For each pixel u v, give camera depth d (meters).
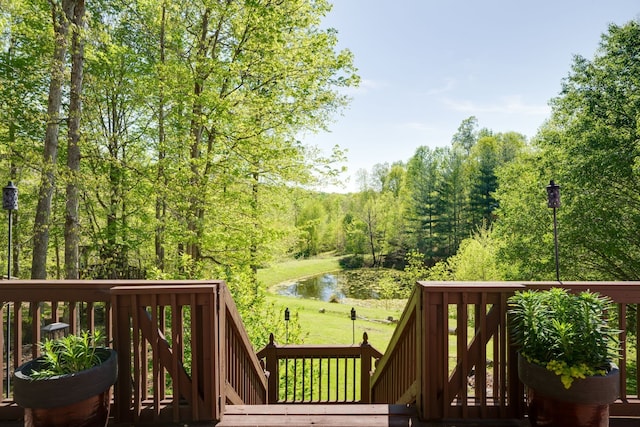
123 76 10.84
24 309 9.85
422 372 2.34
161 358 2.25
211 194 8.20
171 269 9.25
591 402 1.87
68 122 8.20
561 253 11.98
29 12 7.61
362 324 14.98
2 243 10.60
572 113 13.20
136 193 9.46
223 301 2.43
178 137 8.77
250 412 2.42
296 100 8.41
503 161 36.19
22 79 9.77
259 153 8.18
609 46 12.27
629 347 10.23
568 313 2.02
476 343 2.32
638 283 2.38
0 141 8.92
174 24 9.04
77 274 8.41
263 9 7.44
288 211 10.91
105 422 2.07
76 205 8.40
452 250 35.62
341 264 40.88
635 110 11.12
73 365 1.95
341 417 2.34
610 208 11.15
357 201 45.41
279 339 7.00
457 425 2.24
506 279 14.24
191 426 2.23
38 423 1.86
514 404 2.32
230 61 8.38
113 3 10.65
